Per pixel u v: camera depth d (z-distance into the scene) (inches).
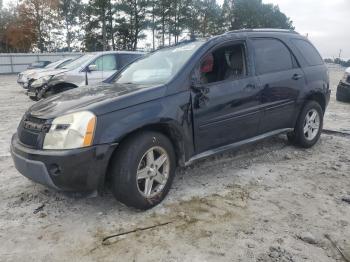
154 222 134.3
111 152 129.6
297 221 134.6
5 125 309.0
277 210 142.9
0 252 117.7
